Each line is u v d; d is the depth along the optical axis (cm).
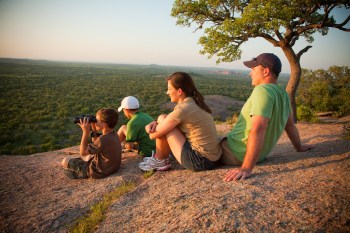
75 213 285
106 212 269
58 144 2089
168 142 308
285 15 729
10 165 480
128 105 430
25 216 289
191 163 297
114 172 388
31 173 428
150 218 236
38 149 1941
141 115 436
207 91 6575
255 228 187
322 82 1277
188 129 292
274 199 221
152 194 287
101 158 373
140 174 369
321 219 186
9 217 289
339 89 1233
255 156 262
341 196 211
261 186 248
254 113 250
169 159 396
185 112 280
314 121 792
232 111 3881
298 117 841
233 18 915
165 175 336
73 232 247
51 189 357
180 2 934
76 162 388
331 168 269
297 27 831
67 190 348
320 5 759
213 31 838
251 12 741
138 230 223
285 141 481
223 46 830
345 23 746
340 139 390
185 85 286
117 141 384
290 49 829
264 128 252
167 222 221
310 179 251
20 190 360
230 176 269
